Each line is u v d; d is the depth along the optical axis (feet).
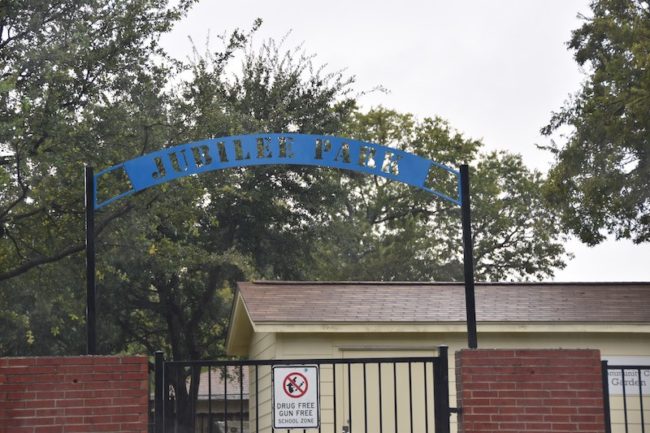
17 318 83.51
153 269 97.71
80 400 37.78
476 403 39.88
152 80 84.84
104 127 80.28
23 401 37.47
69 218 80.18
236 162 43.65
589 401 40.04
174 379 42.86
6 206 78.48
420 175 43.91
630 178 97.96
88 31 80.28
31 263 79.61
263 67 116.57
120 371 38.24
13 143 72.49
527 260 181.37
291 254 115.75
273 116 112.88
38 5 79.92
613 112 96.12
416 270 170.40
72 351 103.19
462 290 72.43
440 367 39.99
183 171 43.42
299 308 66.95
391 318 65.57
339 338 66.13
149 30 83.20
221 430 111.24
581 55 108.37
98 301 105.40
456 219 178.29
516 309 68.18
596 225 103.65
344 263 164.45
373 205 175.11
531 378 40.14
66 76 76.38
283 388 38.81
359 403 65.41
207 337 117.91
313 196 113.80
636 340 67.31
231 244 111.24
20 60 77.41
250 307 67.21
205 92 90.53
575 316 66.69
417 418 65.72
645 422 66.08
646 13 100.48
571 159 100.63
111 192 77.97
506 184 184.55
